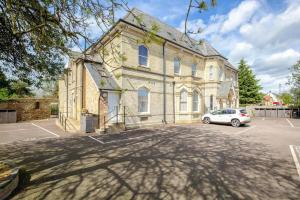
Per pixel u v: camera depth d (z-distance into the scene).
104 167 6.61
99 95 15.01
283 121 24.50
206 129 15.83
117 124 14.94
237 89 34.22
